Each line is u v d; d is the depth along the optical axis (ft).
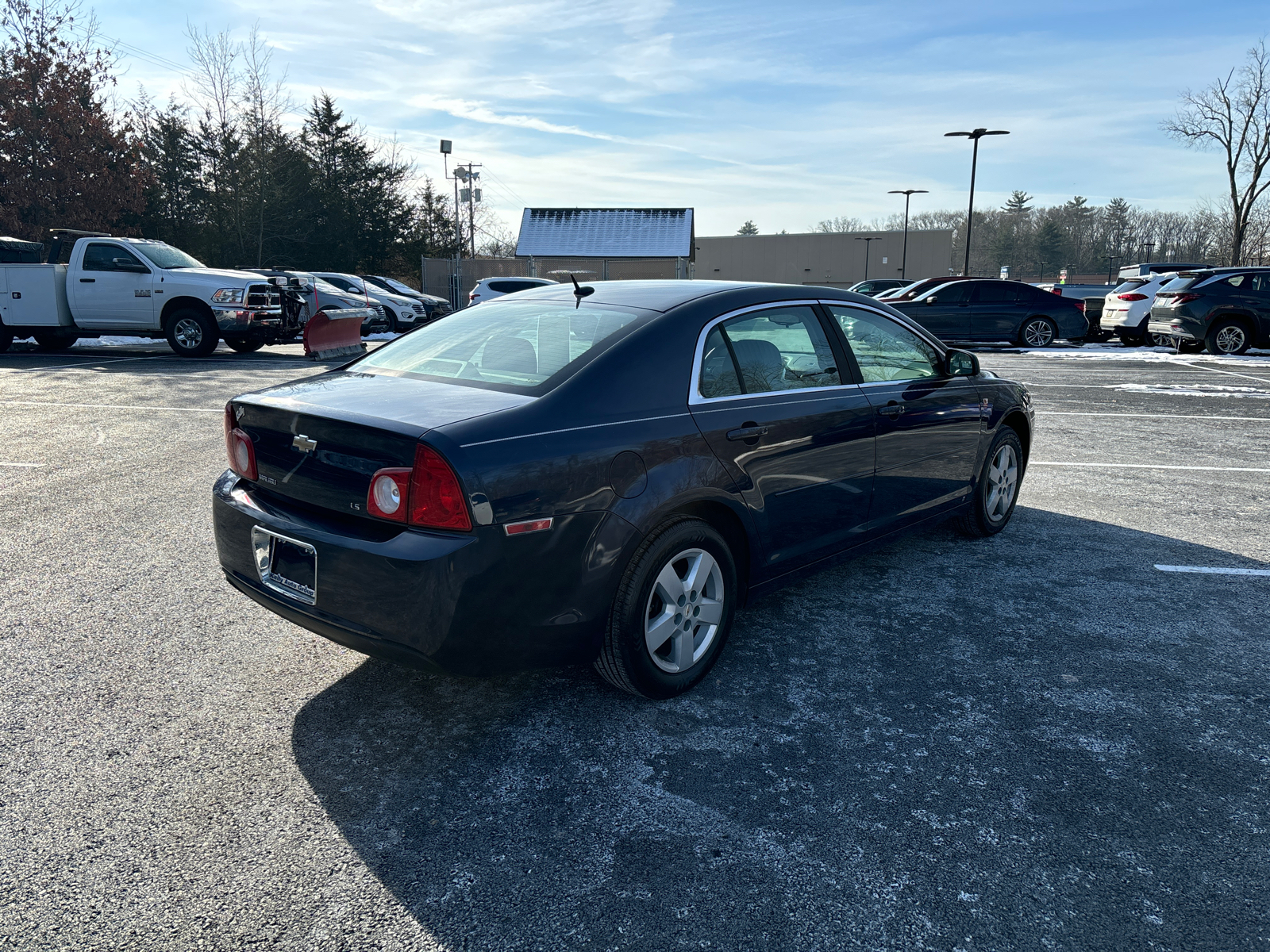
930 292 60.39
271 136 120.78
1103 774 8.52
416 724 9.49
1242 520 17.63
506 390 9.12
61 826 7.58
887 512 13.10
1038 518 17.81
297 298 51.24
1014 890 6.86
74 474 20.51
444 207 173.27
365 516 8.32
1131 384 40.14
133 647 11.28
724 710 9.81
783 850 7.35
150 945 6.21
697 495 9.59
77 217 89.45
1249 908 6.67
